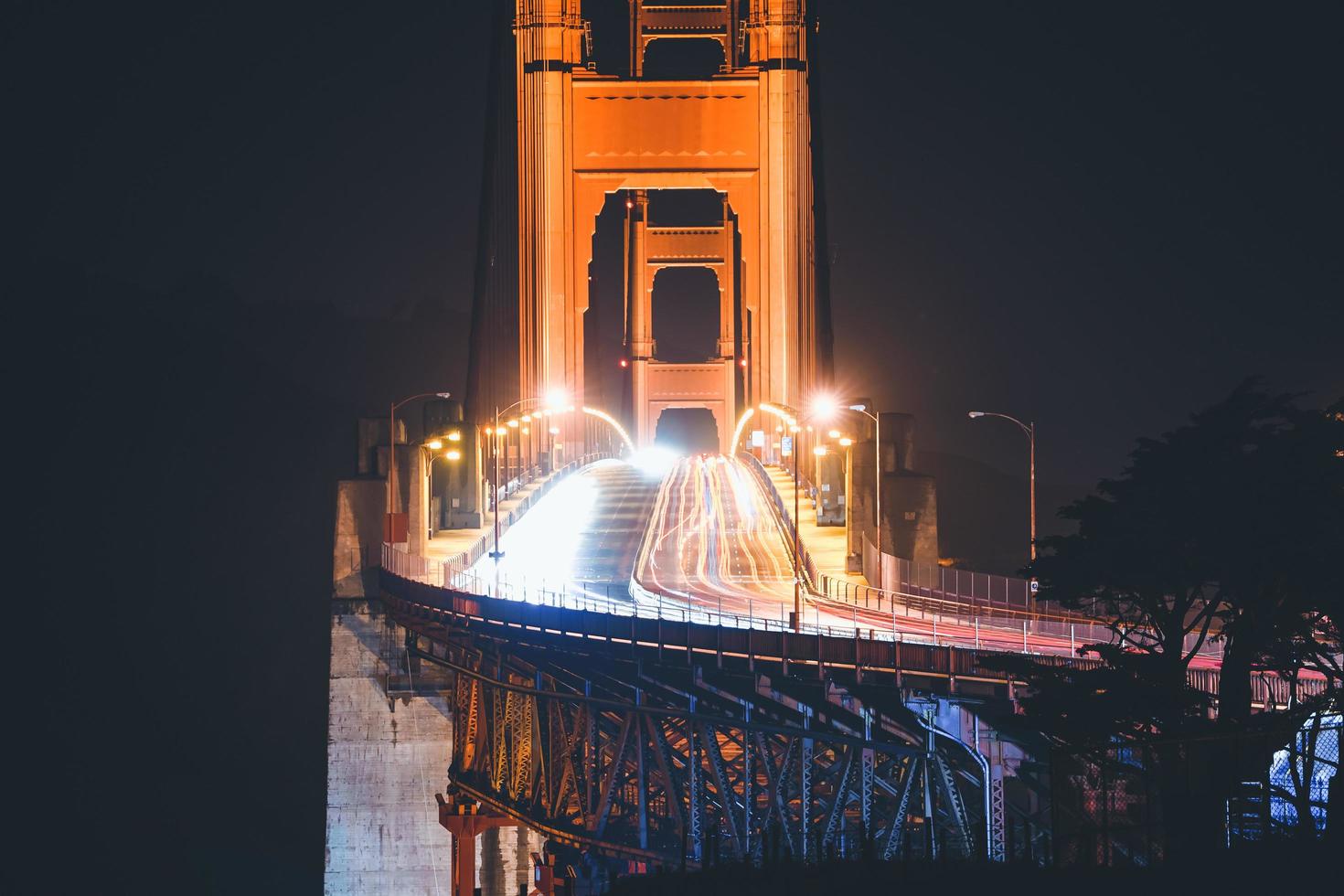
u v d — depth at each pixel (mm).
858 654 62594
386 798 109750
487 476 152875
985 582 87625
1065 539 59656
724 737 80062
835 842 64188
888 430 116875
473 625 88062
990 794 59531
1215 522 55219
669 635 71000
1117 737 51281
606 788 78750
